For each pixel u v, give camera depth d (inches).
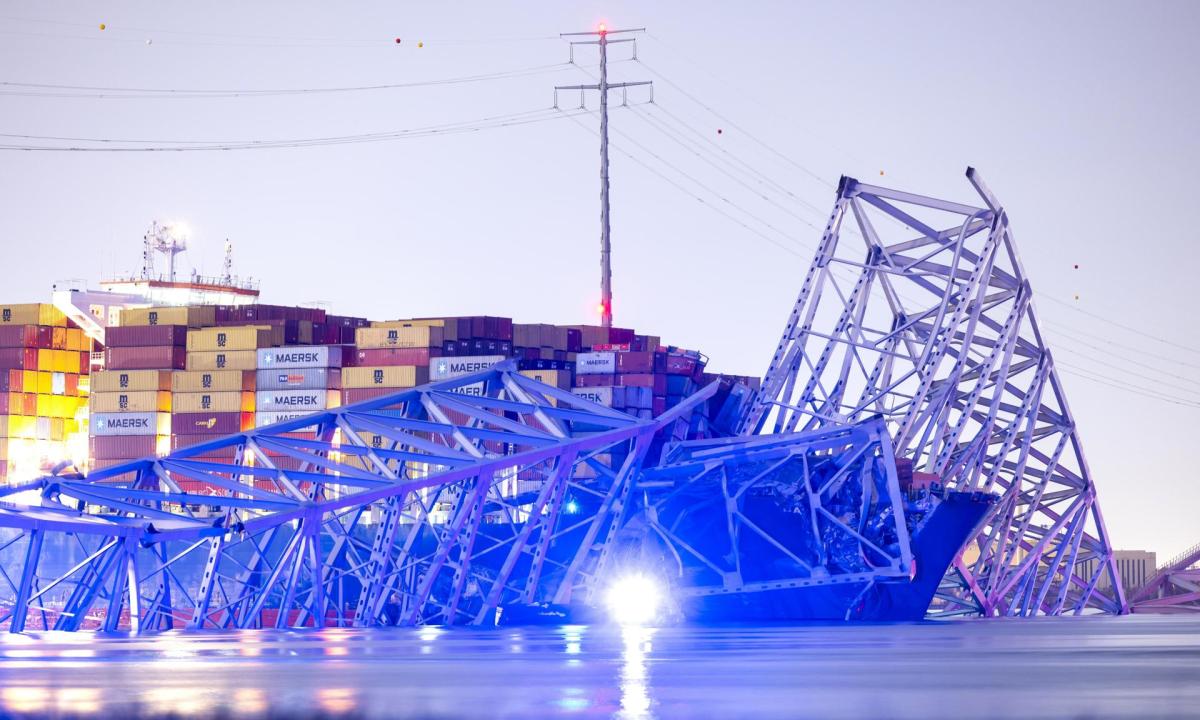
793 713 6505.9
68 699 7234.3
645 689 7706.7
